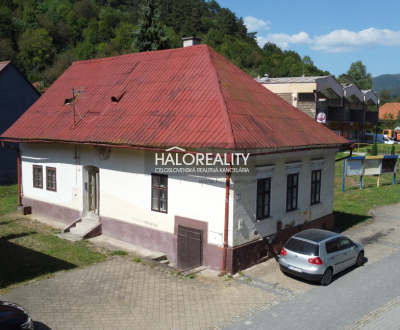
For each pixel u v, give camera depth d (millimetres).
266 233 12992
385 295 10406
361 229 17453
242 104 13445
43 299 9773
